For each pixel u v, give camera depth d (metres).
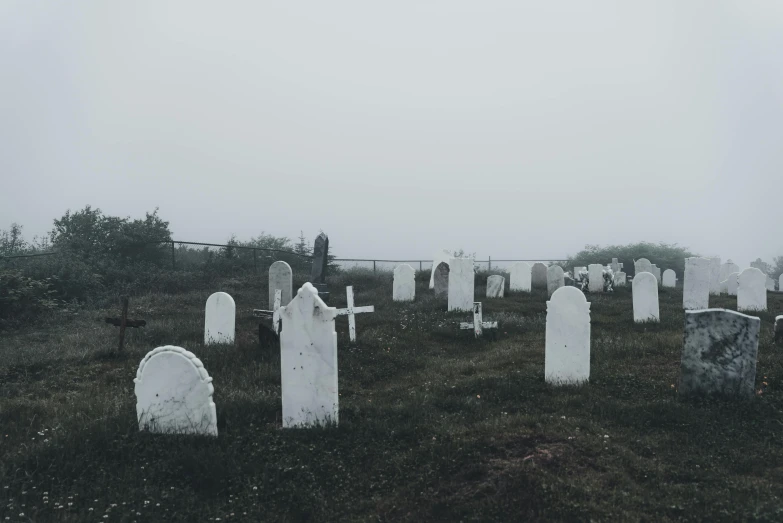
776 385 8.73
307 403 7.81
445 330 14.41
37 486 6.22
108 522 5.64
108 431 7.31
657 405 8.00
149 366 7.55
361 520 5.66
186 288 22.94
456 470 6.29
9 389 9.88
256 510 5.91
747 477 6.06
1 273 16.95
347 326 15.13
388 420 7.88
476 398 8.93
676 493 5.70
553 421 7.53
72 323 16.03
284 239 34.19
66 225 26.44
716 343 8.30
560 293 9.60
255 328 14.68
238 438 7.33
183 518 5.79
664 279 26.58
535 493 5.62
